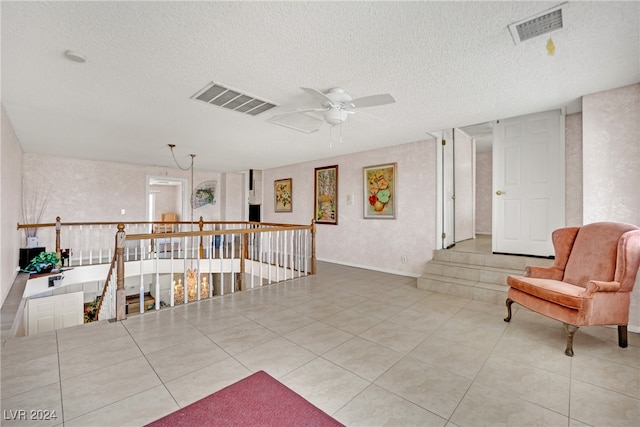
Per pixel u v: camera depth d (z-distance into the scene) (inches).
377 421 63.4
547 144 149.1
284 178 301.6
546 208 150.6
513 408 67.8
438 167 189.2
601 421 63.6
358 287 171.6
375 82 107.7
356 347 97.0
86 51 86.1
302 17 71.4
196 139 189.9
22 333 175.9
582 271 107.8
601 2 66.4
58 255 220.5
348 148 218.4
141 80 105.3
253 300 145.6
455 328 113.0
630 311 110.9
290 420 63.4
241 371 82.0
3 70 97.3
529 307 108.8
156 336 103.2
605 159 114.5
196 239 254.4
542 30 77.1
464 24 74.5
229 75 102.0
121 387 73.7
